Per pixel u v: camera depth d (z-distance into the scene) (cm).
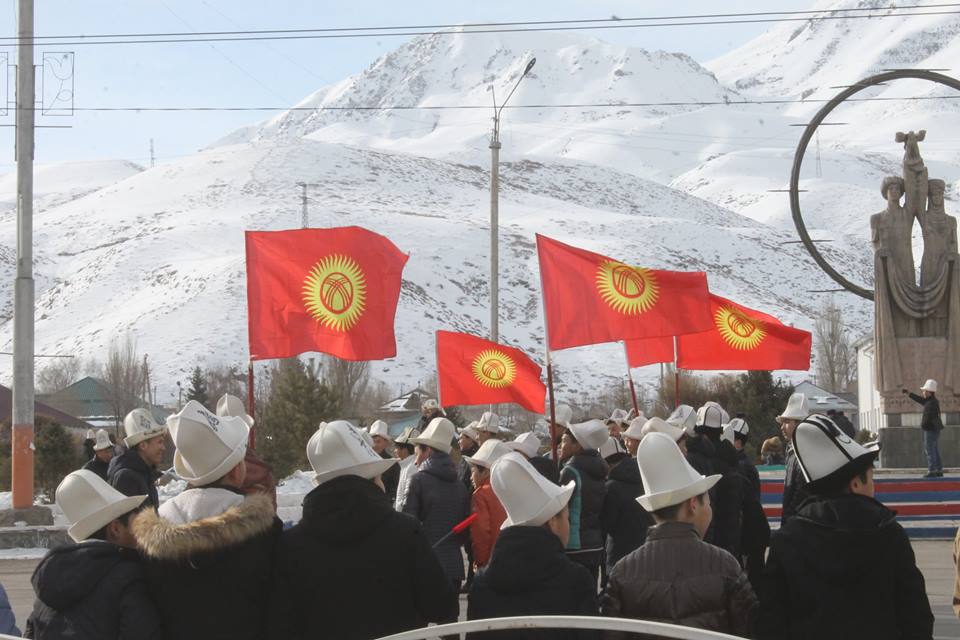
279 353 1461
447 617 680
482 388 1795
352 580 653
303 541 660
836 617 618
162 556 627
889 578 620
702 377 9400
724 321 1931
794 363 1936
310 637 657
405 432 1717
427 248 16925
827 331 12150
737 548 1038
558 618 496
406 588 664
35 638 641
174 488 2497
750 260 19062
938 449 2505
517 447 1205
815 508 632
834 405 7556
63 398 9225
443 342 1795
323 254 1466
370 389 9350
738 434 1327
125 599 629
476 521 1181
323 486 666
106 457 1333
